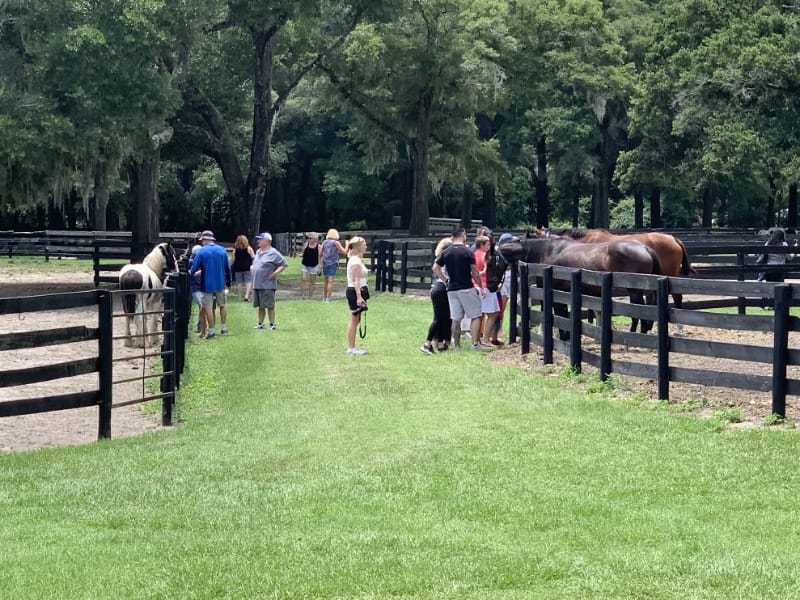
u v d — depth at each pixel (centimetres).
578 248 1521
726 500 708
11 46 3030
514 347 1577
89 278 3453
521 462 829
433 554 609
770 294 948
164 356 1130
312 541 638
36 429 1108
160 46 2930
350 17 4309
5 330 1944
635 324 1526
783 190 6206
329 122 6981
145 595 549
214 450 933
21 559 607
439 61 4153
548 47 4678
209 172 6419
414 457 859
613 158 6203
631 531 646
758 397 1063
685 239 3444
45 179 2972
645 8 6091
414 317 2112
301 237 5141
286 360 1552
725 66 4097
